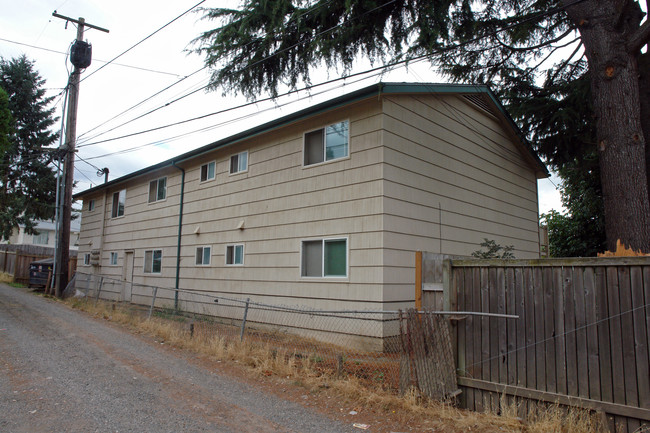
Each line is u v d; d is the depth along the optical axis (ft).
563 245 52.37
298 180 34.47
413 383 17.42
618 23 25.39
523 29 36.35
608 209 25.05
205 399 17.54
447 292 18.01
